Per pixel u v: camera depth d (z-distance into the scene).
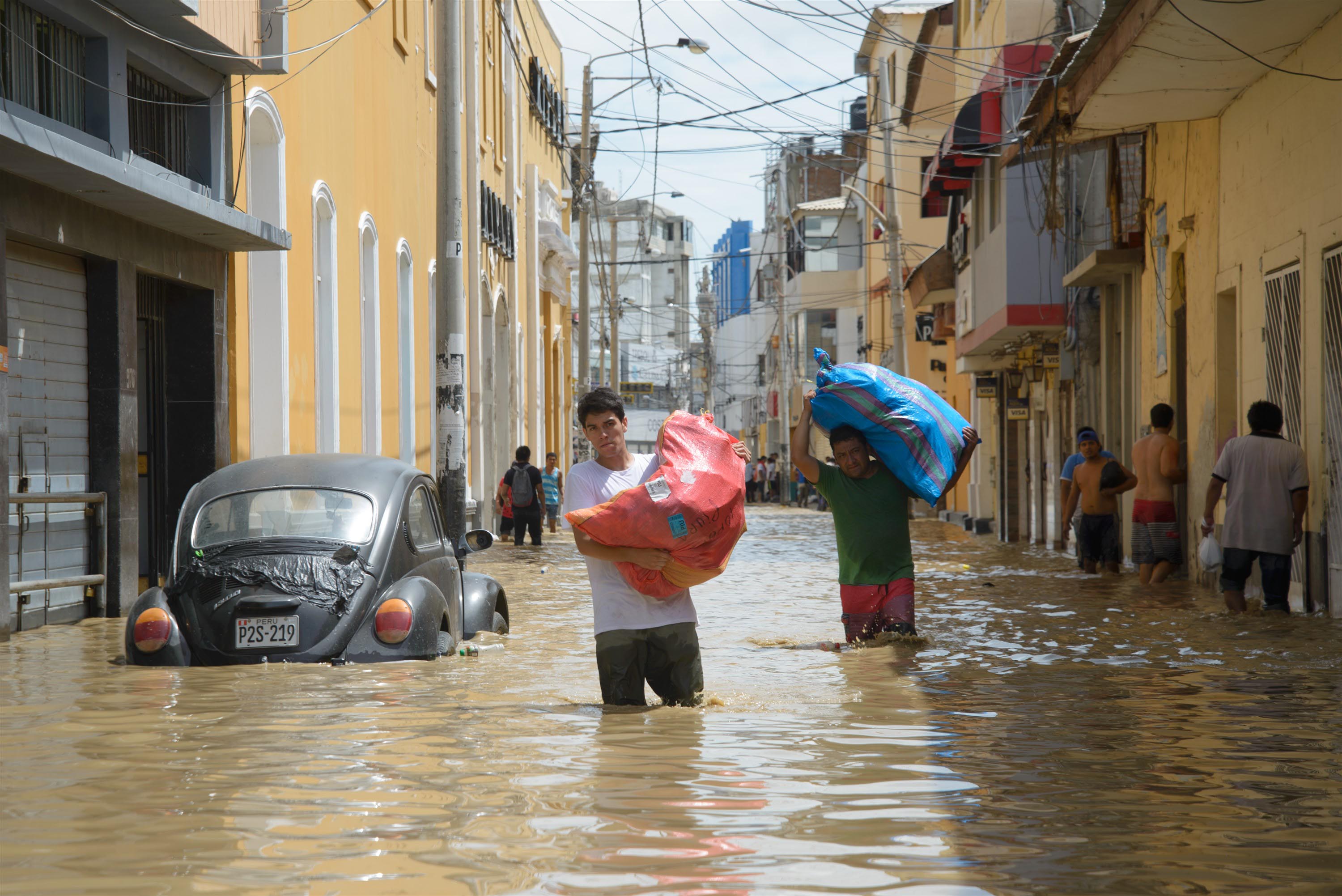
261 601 8.27
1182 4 11.12
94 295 12.73
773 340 81.31
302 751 5.41
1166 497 15.33
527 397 38.31
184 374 14.87
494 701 6.87
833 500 9.91
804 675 8.12
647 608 6.65
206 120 14.61
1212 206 15.17
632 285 107.12
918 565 19.66
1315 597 11.87
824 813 4.37
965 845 3.98
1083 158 22.16
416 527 9.36
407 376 24.11
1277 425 11.66
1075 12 22.28
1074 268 22.39
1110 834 4.12
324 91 18.64
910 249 52.28
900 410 9.88
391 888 3.50
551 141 44.69
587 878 3.60
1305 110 12.06
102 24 12.21
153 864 3.73
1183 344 16.98
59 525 11.95
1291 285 12.55
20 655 9.21
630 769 5.06
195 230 13.75
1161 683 7.67
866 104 56.38
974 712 6.57
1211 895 3.50
